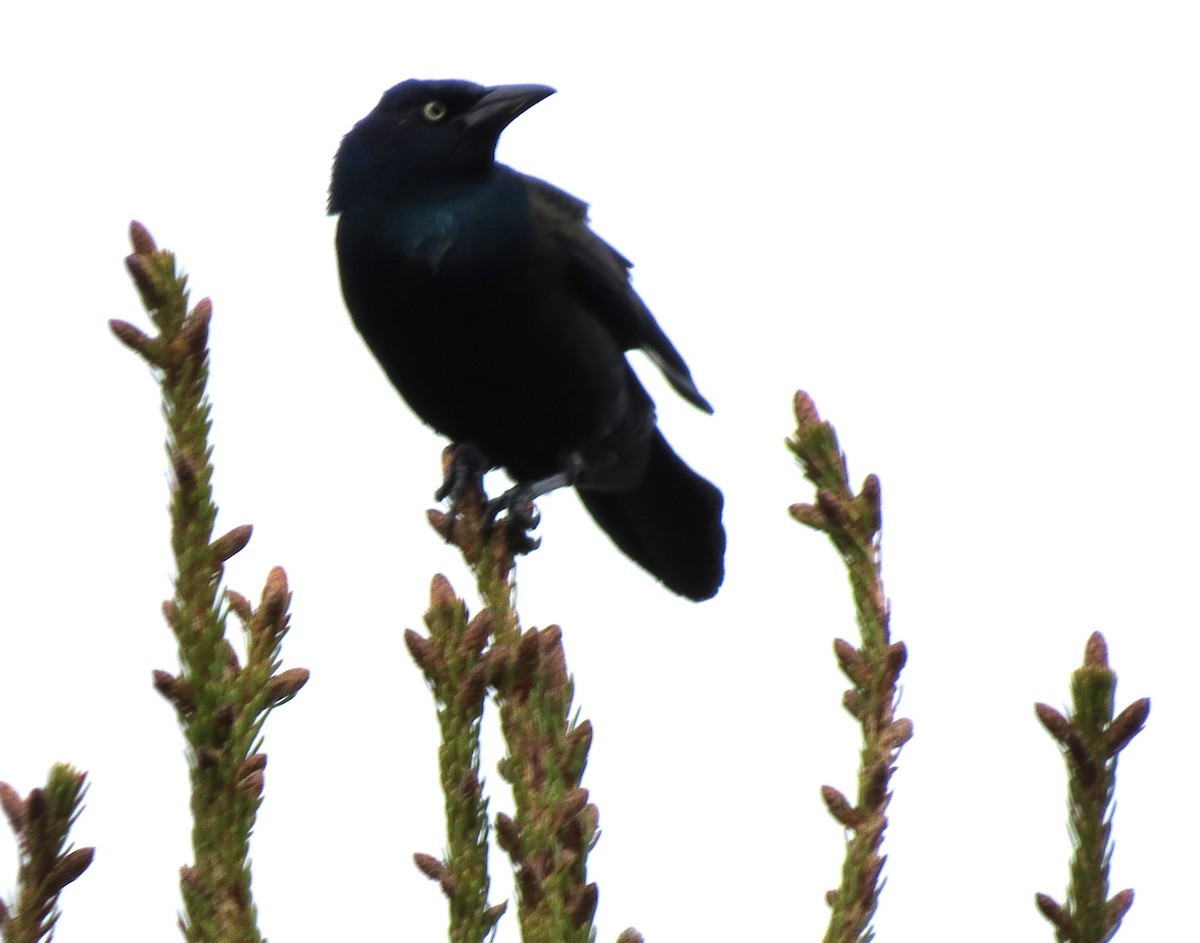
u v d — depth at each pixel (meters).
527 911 5.35
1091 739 5.24
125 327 6.30
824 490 6.24
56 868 4.88
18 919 4.84
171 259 6.36
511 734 5.98
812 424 6.44
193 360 6.34
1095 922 5.22
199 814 5.49
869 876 5.61
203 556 5.96
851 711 5.89
